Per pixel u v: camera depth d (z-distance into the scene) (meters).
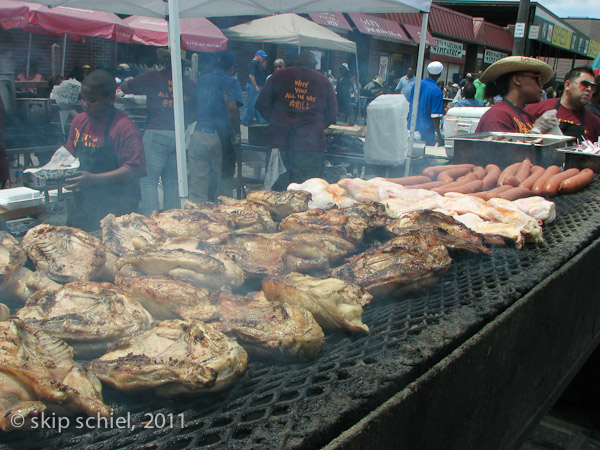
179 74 3.04
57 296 1.23
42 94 6.59
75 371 1.00
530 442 3.15
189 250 1.47
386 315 1.51
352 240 1.84
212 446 0.88
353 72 15.48
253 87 9.38
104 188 3.42
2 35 9.77
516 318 1.62
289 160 5.34
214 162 5.30
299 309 1.25
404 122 5.14
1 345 0.96
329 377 1.12
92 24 7.36
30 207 3.25
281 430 0.92
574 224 2.52
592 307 2.49
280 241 1.67
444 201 2.50
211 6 5.33
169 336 1.11
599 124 4.71
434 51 18.58
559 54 25.27
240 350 1.08
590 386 3.49
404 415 1.12
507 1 19.58
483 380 1.51
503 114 4.02
